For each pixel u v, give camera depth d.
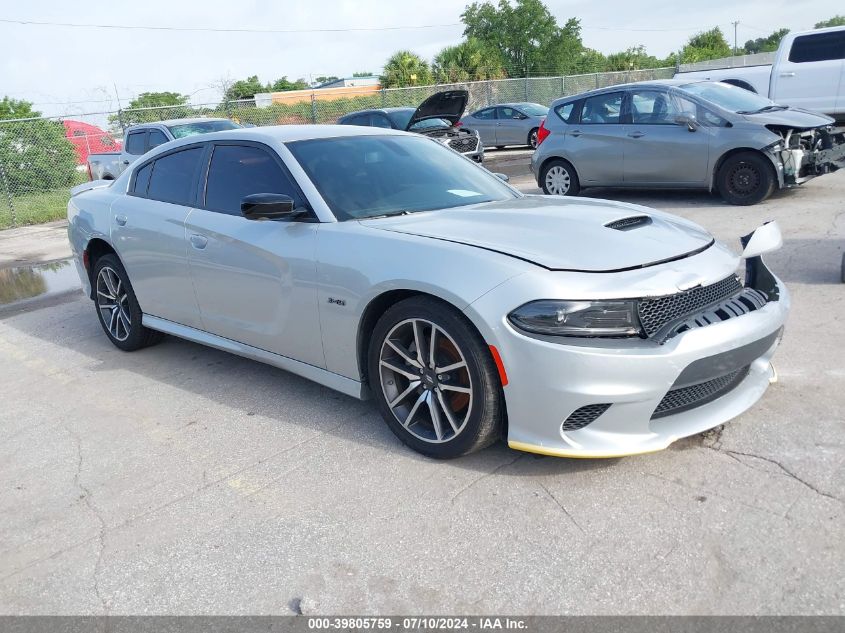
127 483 3.21
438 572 2.43
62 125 16.56
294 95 28.48
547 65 56.56
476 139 15.58
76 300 6.98
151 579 2.52
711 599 2.19
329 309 3.39
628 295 2.69
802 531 2.46
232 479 3.17
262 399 4.05
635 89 9.34
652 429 2.82
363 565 2.50
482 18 57.34
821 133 8.66
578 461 3.04
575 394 2.66
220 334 4.21
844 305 4.79
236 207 3.99
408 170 4.01
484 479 2.97
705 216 8.15
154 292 4.62
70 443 3.69
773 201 8.71
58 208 14.71
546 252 2.90
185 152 4.52
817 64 14.07
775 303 3.13
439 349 3.06
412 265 3.02
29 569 2.64
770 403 3.43
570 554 2.46
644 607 2.19
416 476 3.05
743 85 15.82
